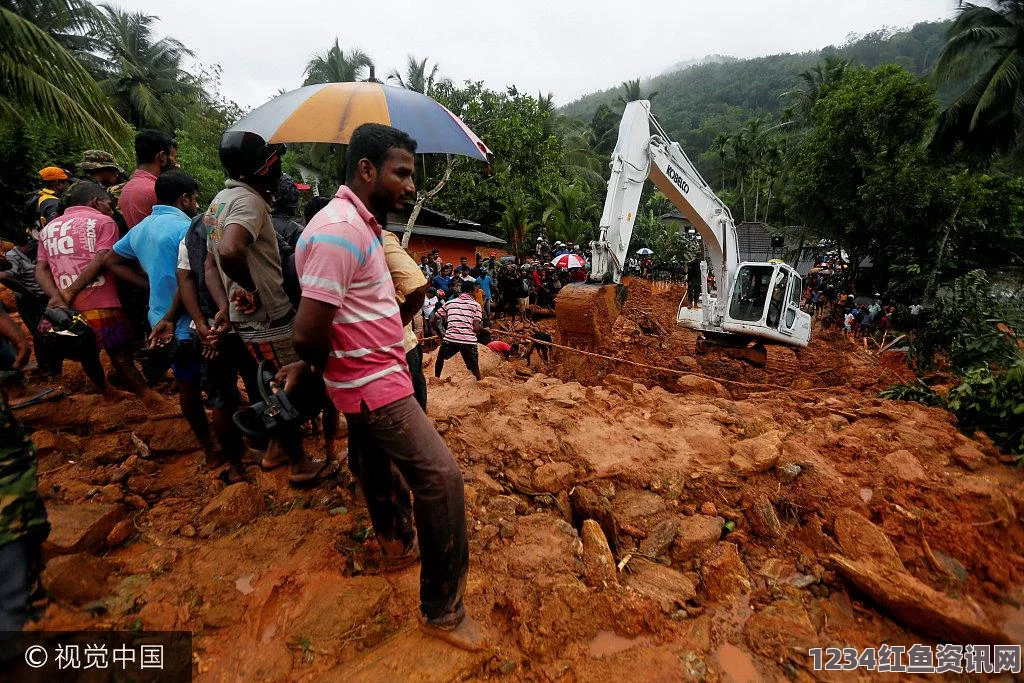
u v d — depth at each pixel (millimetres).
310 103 2781
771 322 10484
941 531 2979
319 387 2018
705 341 11281
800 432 4598
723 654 2172
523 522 2811
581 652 2086
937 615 2227
